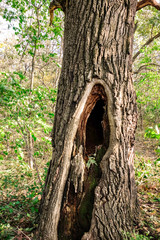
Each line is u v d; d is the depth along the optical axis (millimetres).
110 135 1699
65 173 1673
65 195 1679
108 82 1718
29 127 2822
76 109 1706
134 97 1863
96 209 1611
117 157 1680
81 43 1812
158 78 6289
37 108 3195
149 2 2348
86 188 1696
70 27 1976
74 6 1953
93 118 2199
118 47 1777
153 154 6191
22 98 2729
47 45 8555
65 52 1989
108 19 1774
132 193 1801
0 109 2932
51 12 2629
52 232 1633
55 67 8891
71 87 1805
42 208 1786
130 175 1777
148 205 2510
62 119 1796
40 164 4672
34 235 1812
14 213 2348
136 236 1583
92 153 1946
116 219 1642
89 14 1812
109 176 1664
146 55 6676
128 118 1770
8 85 2594
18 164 4457
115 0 1799
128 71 1823
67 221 1664
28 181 3518
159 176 3668
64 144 1698
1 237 1855
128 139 1766
